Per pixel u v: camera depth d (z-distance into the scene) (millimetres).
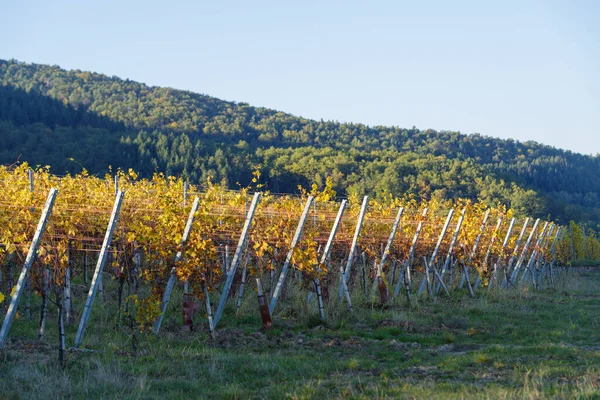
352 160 88625
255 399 7051
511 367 8797
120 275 11555
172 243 11016
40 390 7070
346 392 7105
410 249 16844
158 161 82188
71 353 9141
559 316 14461
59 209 11164
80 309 12625
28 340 9906
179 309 13188
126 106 191500
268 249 13211
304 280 14547
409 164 90062
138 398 6867
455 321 12969
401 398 6773
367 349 10227
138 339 10320
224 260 14867
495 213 23812
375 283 16266
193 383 7637
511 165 153625
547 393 6887
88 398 6949
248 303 13641
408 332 11930
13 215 10508
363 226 17359
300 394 7039
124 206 13078
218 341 10562
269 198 16125
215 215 13508
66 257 9609
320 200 15133
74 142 90250
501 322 13312
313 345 10492
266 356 9227
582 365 8867
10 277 12641
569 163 163750
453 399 6602
